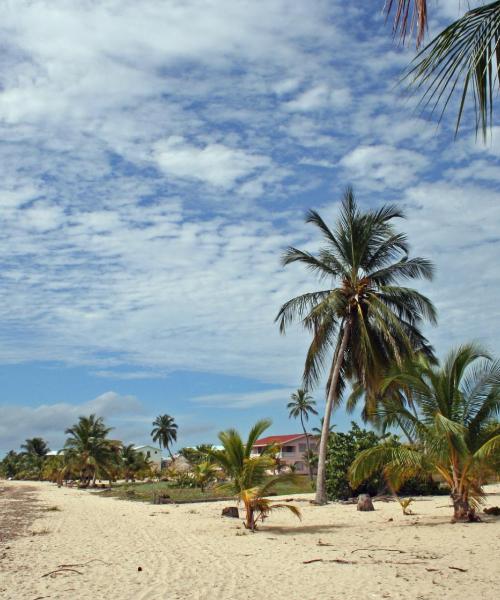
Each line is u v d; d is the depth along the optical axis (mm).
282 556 14211
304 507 27859
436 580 10781
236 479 19938
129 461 90688
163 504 38531
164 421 119750
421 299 27531
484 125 4766
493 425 18938
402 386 22062
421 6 4410
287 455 93688
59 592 10766
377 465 19953
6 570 13180
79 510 34281
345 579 11195
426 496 32906
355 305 28656
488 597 9375
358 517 22875
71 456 79312
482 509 23250
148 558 14641
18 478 136750
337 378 30078
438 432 18547
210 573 12367
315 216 29344
